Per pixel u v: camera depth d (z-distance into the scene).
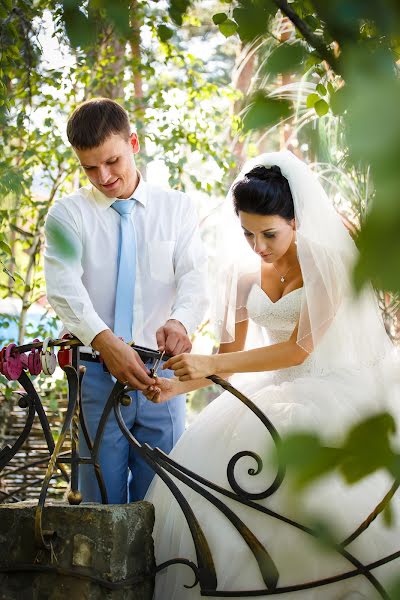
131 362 2.41
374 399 2.44
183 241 3.02
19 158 4.94
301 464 0.54
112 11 0.76
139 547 2.11
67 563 2.01
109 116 2.80
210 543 2.28
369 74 0.54
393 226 0.41
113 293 2.94
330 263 2.52
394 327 2.91
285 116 0.62
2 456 2.29
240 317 2.97
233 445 2.46
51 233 0.66
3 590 2.07
